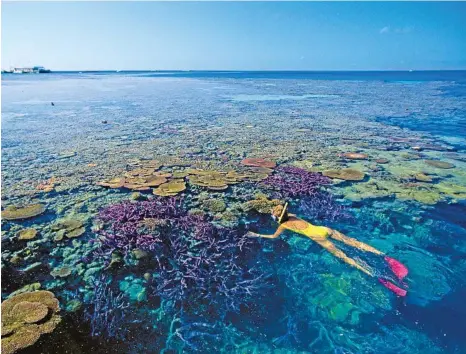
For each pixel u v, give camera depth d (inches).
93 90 1315.2
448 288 148.4
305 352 117.1
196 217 199.0
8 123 529.7
